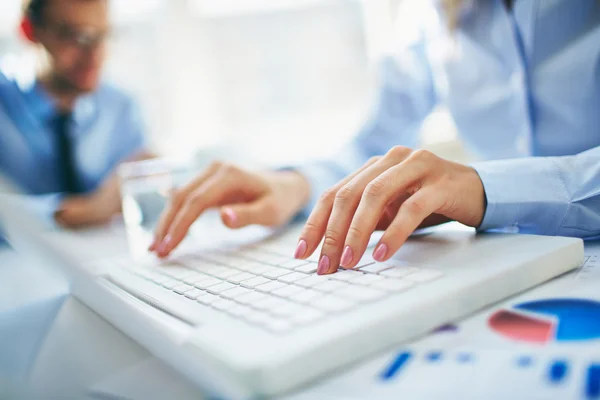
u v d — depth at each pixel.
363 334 0.23
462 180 0.42
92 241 0.82
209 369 0.22
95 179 1.53
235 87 1.74
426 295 0.26
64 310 0.35
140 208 0.88
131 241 0.78
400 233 0.36
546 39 0.63
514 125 0.72
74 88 1.34
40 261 0.38
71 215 1.06
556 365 0.21
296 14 1.64
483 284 0.28
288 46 1.68
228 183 0.61
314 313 0.26
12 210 0.37
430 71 0.91
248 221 0.60
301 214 0.73
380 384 0.21
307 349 0.22
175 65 1.72
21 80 1.36
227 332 0.24
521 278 0.30
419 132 1.01
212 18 1.70
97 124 1.52
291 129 1.74
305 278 0.34
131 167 0.99
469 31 0.73
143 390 0.24
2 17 1.49
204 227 0.79
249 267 0.41
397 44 0.96
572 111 0.63
